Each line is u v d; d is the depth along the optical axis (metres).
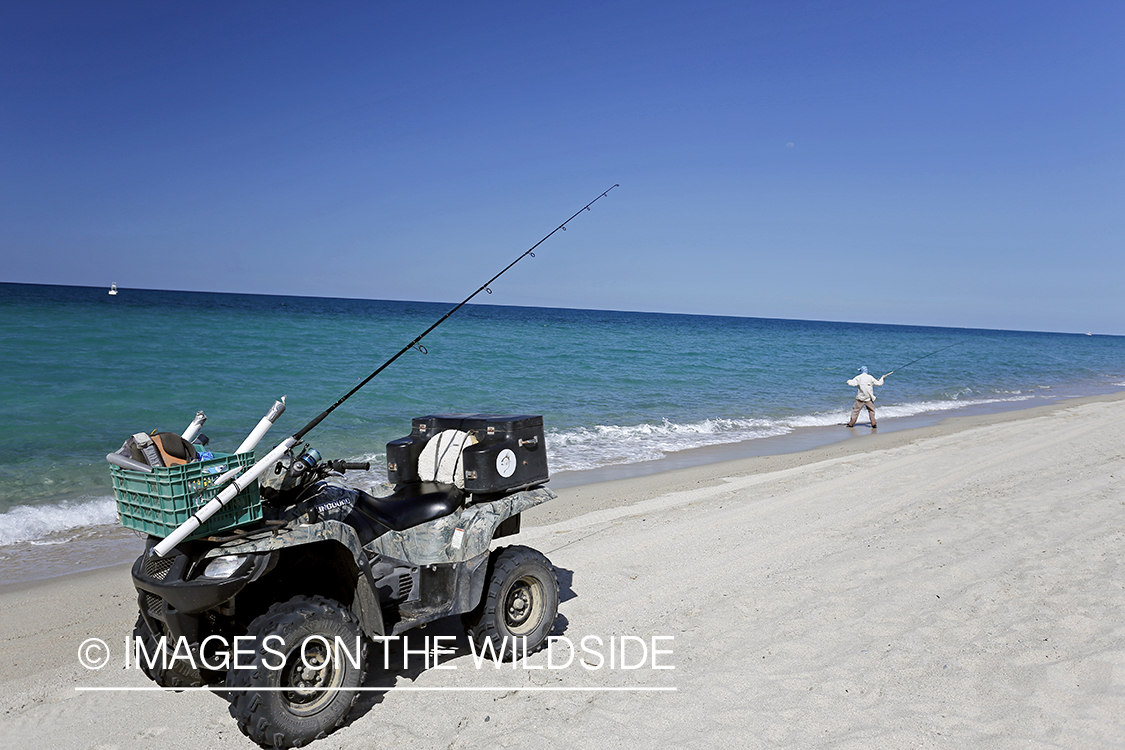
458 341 39.28
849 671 4.31
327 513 4.03
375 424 14.92
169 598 3.38
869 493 9.42
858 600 5.51
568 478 11.31
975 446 13.50
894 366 41.25
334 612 3.73
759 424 18.11
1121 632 4.64
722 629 5.09
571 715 3.91
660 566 6.58
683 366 32.84
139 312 44.03
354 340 34.19
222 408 15.46
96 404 14.85
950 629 4.88
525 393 21.23
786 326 152.12
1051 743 3.43
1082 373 44.94
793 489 9.85
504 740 3.64
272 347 28.34
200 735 3.79
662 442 15.12
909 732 3.59
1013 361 52.84
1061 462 11.30
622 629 5.14
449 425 4.91
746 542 7.28
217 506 3.40
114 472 3.66
